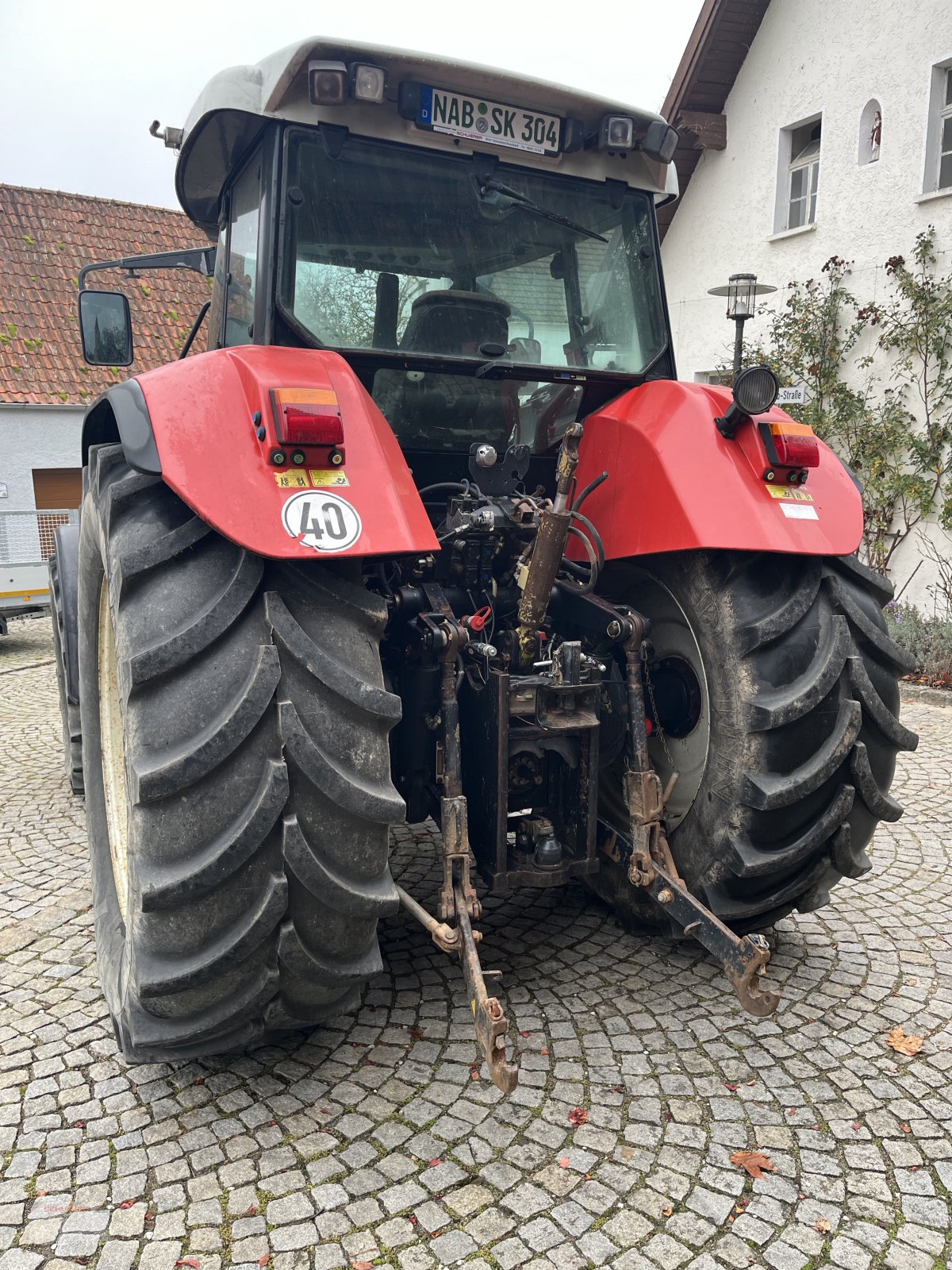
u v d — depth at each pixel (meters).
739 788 2.39
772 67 9.68
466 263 2.75
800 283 9.58
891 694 2.48
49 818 4.45
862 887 3.53
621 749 2.68
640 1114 2.20
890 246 8.70
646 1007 2.66
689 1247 1.82
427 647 2.38
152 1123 2.19
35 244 16.52
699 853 2.54
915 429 8.62
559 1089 2.29
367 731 1.96
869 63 8.67
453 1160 2.05
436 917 3.11
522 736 2.48
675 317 11.37
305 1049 2.48
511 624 2.81
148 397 2.03
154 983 1.90
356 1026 2.58
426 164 2.69
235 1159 2.06
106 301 3.35
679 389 2.72
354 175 2.60
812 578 2.43
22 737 6.12
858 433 8.86
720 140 10.34
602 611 2.65
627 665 2.62
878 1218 1.89
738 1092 2.28
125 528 2.02
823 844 2.48
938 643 7.14
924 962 2.95
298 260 2.54
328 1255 1.80
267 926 1.88
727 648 2.42
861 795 2.41
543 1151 2.07
